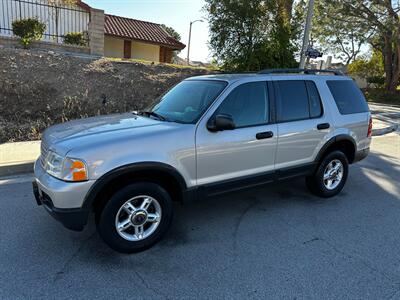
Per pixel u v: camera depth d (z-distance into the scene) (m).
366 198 5.18
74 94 9.33
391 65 31.66
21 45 12.05
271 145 4.22
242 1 12.66
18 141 7.43
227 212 4.54
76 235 3.79
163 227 3.60
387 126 11.97
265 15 13.11
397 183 5.94
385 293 2.91
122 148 3.26
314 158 4.76
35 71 9.56
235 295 2.86
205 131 3.70
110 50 24.73
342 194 5.33
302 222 4.29
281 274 3.16
